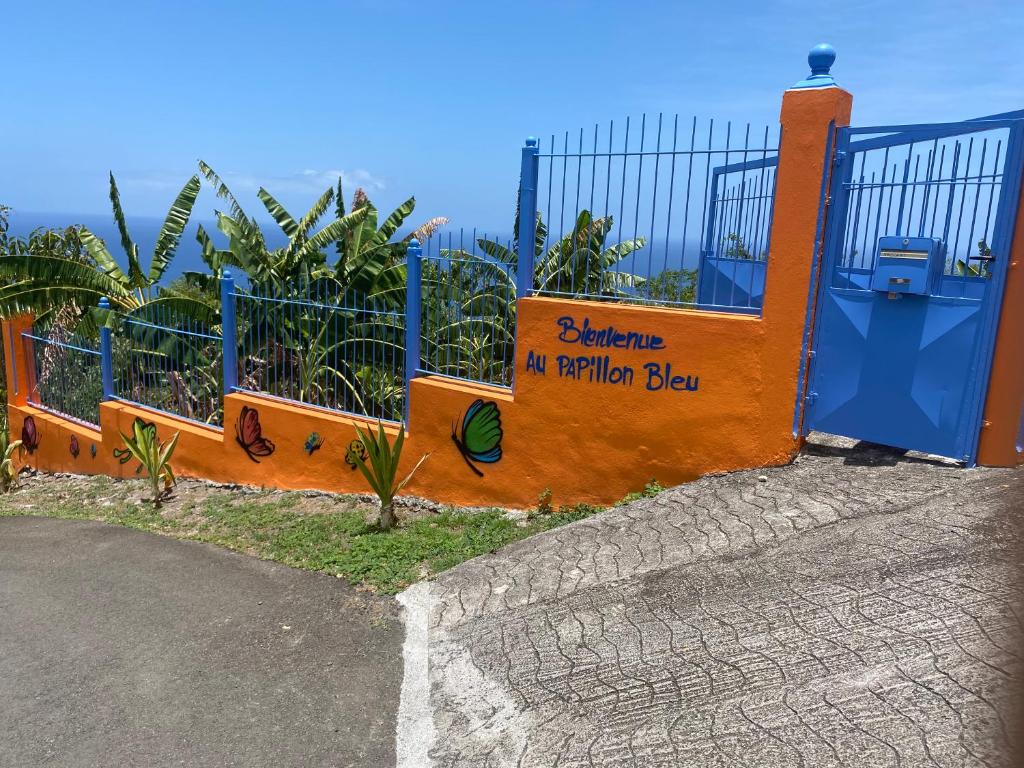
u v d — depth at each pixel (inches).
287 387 327.0
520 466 249.1
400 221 485.7
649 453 225.8
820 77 192.5
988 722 102.1
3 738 140.5
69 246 642.8
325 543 241.8
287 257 451.8
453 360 276.8
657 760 114.5
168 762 132.8
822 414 205.6
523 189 237.5
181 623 187.9
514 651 156.9
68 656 172.1
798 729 111.3
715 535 179.0
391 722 143.1
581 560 187.2
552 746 125.3
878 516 169.0
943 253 198.1
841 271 210.7
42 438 432.1
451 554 217.5
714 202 310.2
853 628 131.2
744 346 208.4
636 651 144.6
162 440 354.0
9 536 268.7
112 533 267.1
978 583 134.4
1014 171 173.2
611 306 225.3
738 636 139.3
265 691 154.8
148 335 367.6
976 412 185.0
